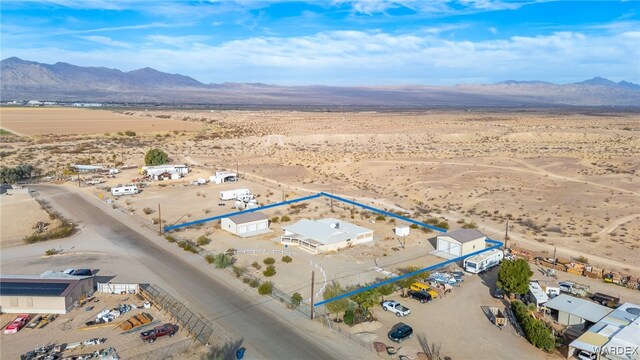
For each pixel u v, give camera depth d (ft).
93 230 228.84
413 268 182.91
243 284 168.66
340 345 128.98
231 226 228.43
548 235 229.66
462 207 285.23
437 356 124.47
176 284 167.63
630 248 209.36
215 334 133.18
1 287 148.97
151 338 128.36
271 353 124.06
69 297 146.72
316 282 170.09
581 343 123.75
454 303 157.48
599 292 165.17
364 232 216.74
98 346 125.90
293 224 230.27
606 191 299.38
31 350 123.13
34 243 210.18
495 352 127.24
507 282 158.92
